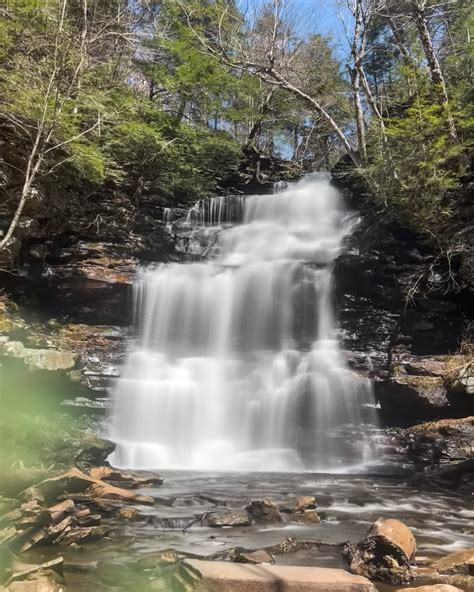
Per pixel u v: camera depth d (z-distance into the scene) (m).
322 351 14.02
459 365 12.30
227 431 12.33
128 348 13.58
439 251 14.87
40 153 10.55
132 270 14.91
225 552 4.87
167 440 11.85
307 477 9.92
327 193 22.34
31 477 6.59
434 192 14.67
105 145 15.61
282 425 12.56
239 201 22.19
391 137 15.77
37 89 11.44
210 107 23.11
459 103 15.59
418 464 10.95
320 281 15.30
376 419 12.63
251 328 15.18
